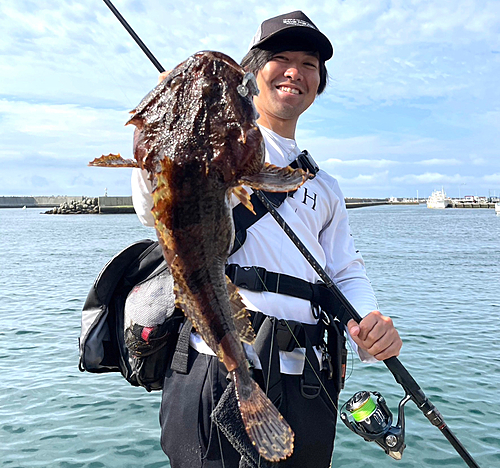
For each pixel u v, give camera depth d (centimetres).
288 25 233
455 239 3588
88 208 8662
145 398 657
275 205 229
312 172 249
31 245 3091
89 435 554
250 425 164
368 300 244
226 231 156
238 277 214
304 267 231
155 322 215
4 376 742
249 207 161
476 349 862
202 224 151
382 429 253
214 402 203
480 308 1216
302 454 216
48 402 644
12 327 1045
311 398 219
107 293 239
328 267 257
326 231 258
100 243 3200
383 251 2709
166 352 223
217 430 203
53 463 497
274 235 224
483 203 13762
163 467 491
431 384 693
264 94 246
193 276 156
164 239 153
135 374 227
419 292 1446
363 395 266
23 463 497
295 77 239
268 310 215
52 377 736
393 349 221
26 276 1817
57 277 1791
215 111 147
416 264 2133
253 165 149
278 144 246
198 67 150
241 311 172
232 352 163
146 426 576
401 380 237
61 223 5850
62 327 1045
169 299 220
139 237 3672
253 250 220
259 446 163
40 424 581
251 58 249
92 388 693
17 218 7406
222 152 146
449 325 1039
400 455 257
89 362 238
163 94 150
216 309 160
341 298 221
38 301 1336
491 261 2239
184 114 147
